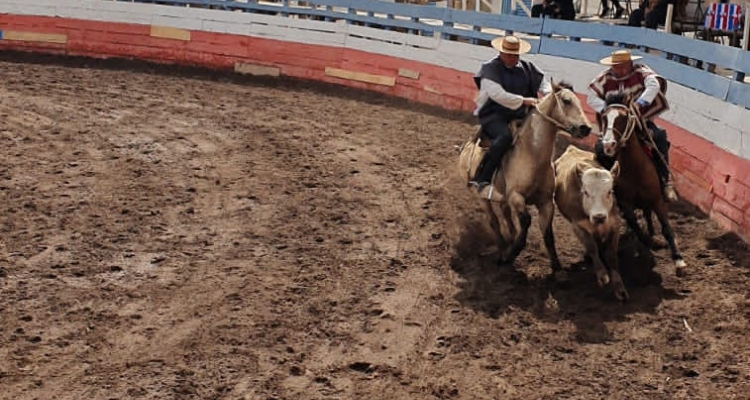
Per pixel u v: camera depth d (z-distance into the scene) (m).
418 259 9.60
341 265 9.36
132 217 10.55
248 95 17.84
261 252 9.66
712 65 12.03
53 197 11.10
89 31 21.19
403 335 7.86
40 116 14.99
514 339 7.76
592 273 9.12
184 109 16.11
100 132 14.18
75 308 8.20
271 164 12.88
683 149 11.68
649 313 8.19
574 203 8.56
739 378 6.98
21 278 8.77
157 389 6.84
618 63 9.27
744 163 10.08
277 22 20.11
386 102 17.72
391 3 18.73
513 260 9.20
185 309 8.25
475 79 9.25
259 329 7.87
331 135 14.67
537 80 9.28
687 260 9.40
